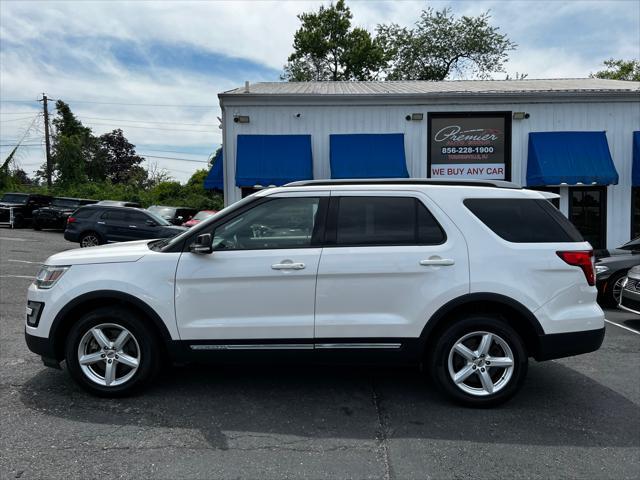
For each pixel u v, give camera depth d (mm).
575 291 4078
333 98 13820
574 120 13945
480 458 3271
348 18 37438
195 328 4039
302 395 4332
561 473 3090
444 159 14094
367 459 3244
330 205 4195
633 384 4719
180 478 2982
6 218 26547
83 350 4164
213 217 4211
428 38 35094
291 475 3033
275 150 13656
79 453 3264
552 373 5035
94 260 4164
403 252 4023
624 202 14039
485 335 4039
